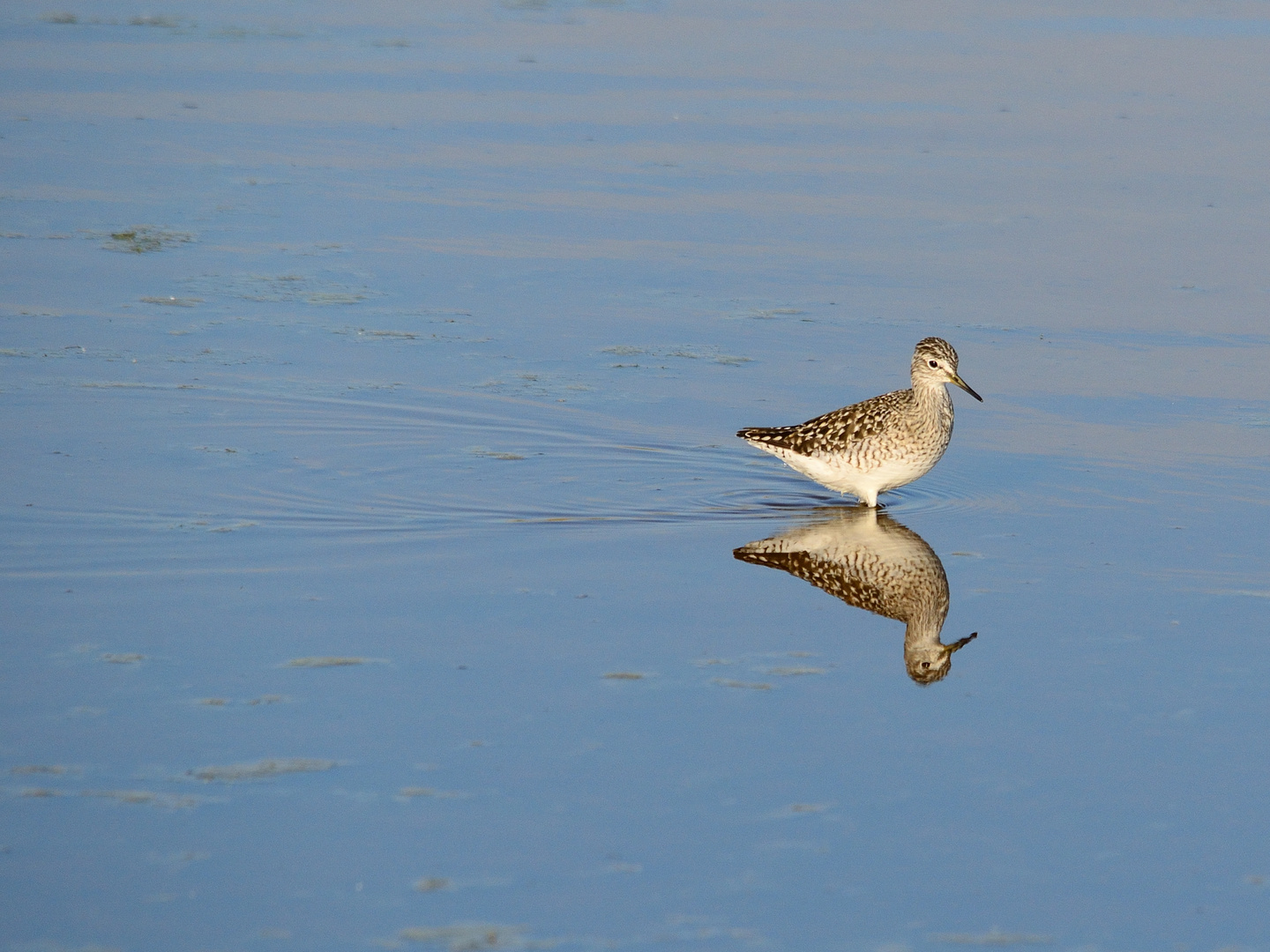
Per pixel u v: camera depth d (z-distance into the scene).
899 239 25.09
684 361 19.34
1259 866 8.88
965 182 28.48
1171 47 40.56
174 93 35.00
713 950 8.02
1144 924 8.31
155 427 16.62
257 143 30.66
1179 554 13.71
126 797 9.29
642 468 15.98
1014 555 13.75
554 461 16.06
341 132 31.69
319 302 21.45
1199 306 21.72
